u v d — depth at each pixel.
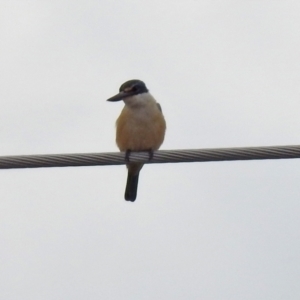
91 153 11.54
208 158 11.63
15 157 11.13
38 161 11.22
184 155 11.73
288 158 11.40
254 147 11.41
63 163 11.30
